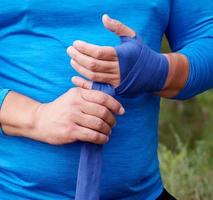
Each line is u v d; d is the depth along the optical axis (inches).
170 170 161.5
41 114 76.7
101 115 74.2
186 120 219.9
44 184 80.1
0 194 82.5
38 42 79.9
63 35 79.4
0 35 81.4
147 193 85.0
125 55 74.3
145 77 76.7
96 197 76.7
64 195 80.3
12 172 81.3
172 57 80.9
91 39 79.5
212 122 212.1
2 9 79.6
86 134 74.4
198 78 83.2
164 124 217.3
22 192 80.8
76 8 79.0
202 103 217.6
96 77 74.6
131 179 81.9
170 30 89.2
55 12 78.9
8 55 81.0
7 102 78.7
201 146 188.1
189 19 87.5
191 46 85.8
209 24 87.7
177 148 186.7
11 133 79.6
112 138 80.4
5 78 81.8
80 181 76.5
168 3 85.4
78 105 74.6
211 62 85.0
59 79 79.2
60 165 79.1
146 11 81.9
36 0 78.5
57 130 75.3
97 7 79.6
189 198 152.8
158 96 87.0
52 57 79.3
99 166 76.6
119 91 76.2
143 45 76.7
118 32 76.2
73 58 74.9
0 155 82.4
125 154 81.1
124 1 80.7
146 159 83.8
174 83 81.0
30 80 80.0
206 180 156.9
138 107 82.2
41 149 79.5
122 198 82.7
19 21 80.0
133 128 81.7
